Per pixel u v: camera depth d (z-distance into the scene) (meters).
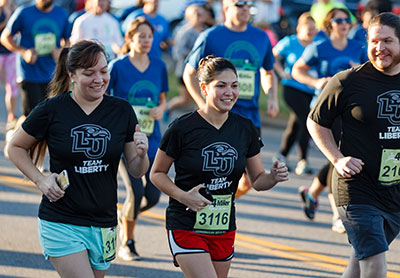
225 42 12.91
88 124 7.98
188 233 8.19
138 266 12.00
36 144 8.21
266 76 13.81
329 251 13.13
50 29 18.75
